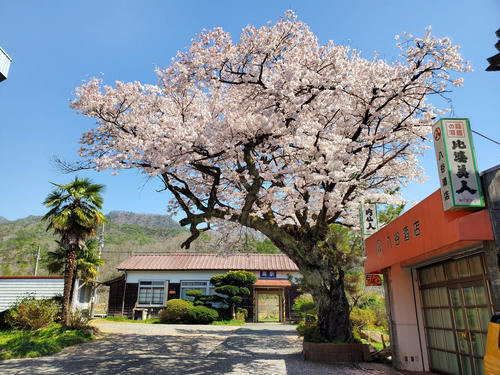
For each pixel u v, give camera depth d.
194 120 10.27
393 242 7.38
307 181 9.38
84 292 21.52
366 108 9.20
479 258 6.00
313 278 9.79
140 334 14.30
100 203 15.46
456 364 6.80
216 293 23.70
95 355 9.79
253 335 14.54
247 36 9.20
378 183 11.81
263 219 10.40
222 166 11.02
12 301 16.94
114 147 10.40
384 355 8.96
